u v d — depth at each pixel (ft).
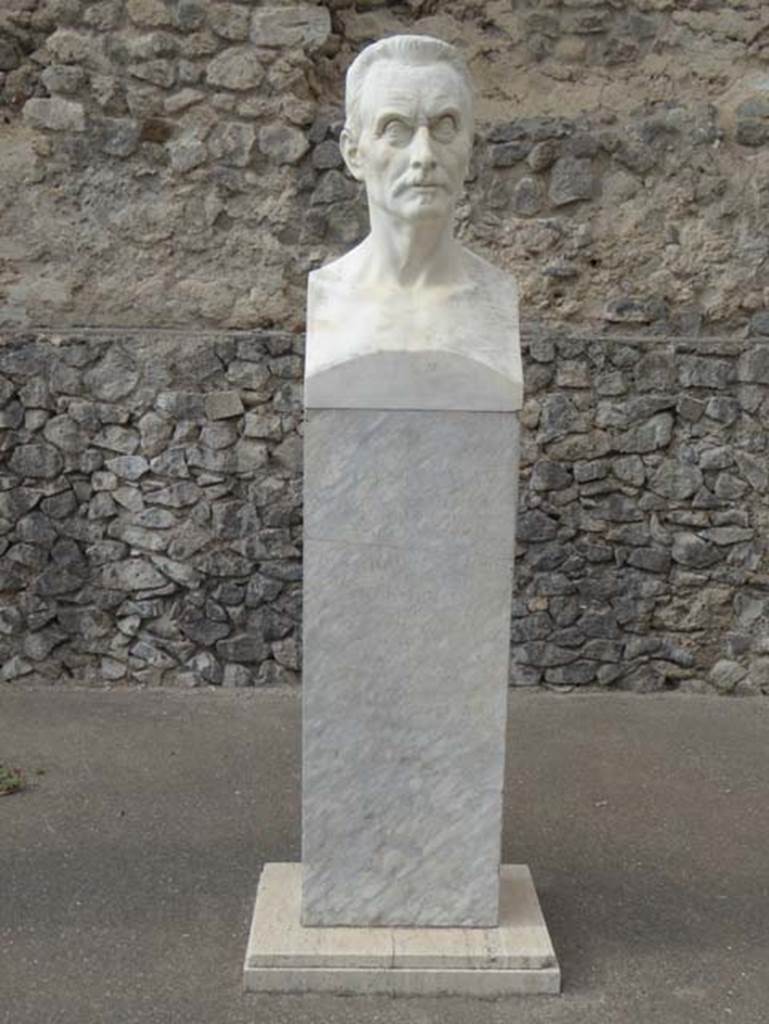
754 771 14.01
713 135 17.20
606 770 13.93
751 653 16.75
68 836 11.88
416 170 8.52
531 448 16.56
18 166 17.16
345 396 8.63
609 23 17.66
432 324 8.78
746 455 16.49
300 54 17.02
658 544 16.63
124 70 17.02
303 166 17.28
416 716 9.07
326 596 8.89
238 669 16.76
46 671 16.74
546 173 17.31
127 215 17.25
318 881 9.30
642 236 17.34
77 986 9.19
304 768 9.13
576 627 16.72
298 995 9.01
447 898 9.32
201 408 16.44
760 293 17.34
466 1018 8.78
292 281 17.44
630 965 9.59
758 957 9.78
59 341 16.34
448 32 17.84
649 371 16.43
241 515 16.56
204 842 11.80
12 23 17.13
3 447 16.40
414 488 8.76
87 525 16.56
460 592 8.89
